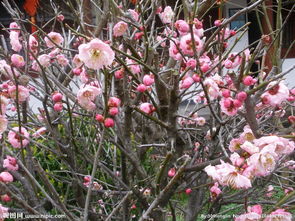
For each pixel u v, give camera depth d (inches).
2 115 75.8
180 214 144.1
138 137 128.8
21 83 80.8
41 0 234.4
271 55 185.8
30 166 85.3
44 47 133.0
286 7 304.8
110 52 70.9
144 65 85.0
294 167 130.7
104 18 126.9
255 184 116.3
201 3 122.3
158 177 74.9
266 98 74.7
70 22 225.0
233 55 100.1
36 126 113.6
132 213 126.4
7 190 67.2
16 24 114.6
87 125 128.9
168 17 118.7
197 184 117.2
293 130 89.9
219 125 93.2
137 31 117.1
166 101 95.7
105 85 73.9
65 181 115.3
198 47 83.9
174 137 92.1
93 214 104.2
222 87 76.5
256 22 285.9
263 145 68.0
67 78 122.6
